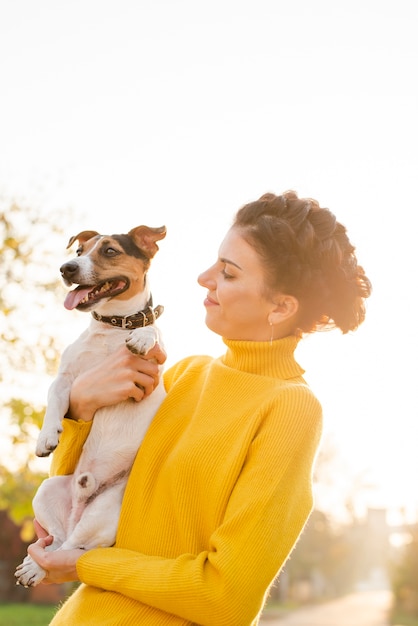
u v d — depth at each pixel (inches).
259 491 106.0
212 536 106.0
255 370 121.6
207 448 113.0
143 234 165.6
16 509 412.5
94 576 111.3
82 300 153.4
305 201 123.6
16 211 421.1
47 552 119.6
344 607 1508.4
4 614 862.5
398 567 1337.4
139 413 143.1
